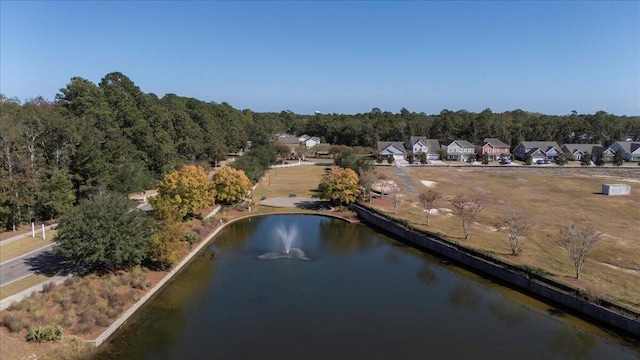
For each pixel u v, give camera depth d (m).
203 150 112.38
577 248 41.00
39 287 34.59
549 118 195.38
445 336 33.69
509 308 38.69
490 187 92.25
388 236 62.22
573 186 93.81
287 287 43.19
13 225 51.34
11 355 26.83
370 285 44.12
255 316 36.59
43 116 59.16
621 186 84.69
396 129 177.50
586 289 37.62
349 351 31.25
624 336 33.25
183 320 35.47
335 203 79.38
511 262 44.94
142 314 36.25
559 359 30.45
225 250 54.94
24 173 51.75
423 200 64.75
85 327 31.05
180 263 47.47
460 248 51.06
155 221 43.56
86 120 67.94
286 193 89.06
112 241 38.16
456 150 148.75
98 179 60.44
